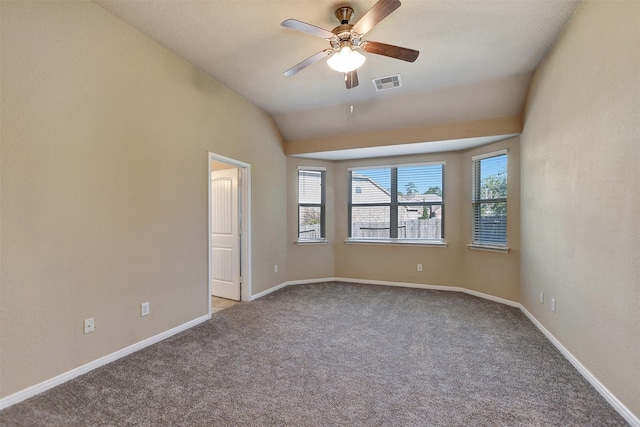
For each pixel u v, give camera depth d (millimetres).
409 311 3564
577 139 2188
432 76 3221
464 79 3289
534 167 3104
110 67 2287
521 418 1670
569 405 1786
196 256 3119
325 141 4590
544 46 2656
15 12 1766
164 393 1903
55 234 1960
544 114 2824
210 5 2158
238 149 3742
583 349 2111
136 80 2486
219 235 4191
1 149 1708
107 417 1672
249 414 1705
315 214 5168
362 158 5047
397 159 4867
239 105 3754
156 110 2672
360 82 3371
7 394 1744
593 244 1982
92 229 2180
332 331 2953
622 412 1672
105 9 2223
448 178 4570
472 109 3674
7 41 1730
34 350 1859
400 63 2945
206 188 3240
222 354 2451
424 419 1663
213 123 3336
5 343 1735
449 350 2529
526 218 3365
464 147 4289
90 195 2164
